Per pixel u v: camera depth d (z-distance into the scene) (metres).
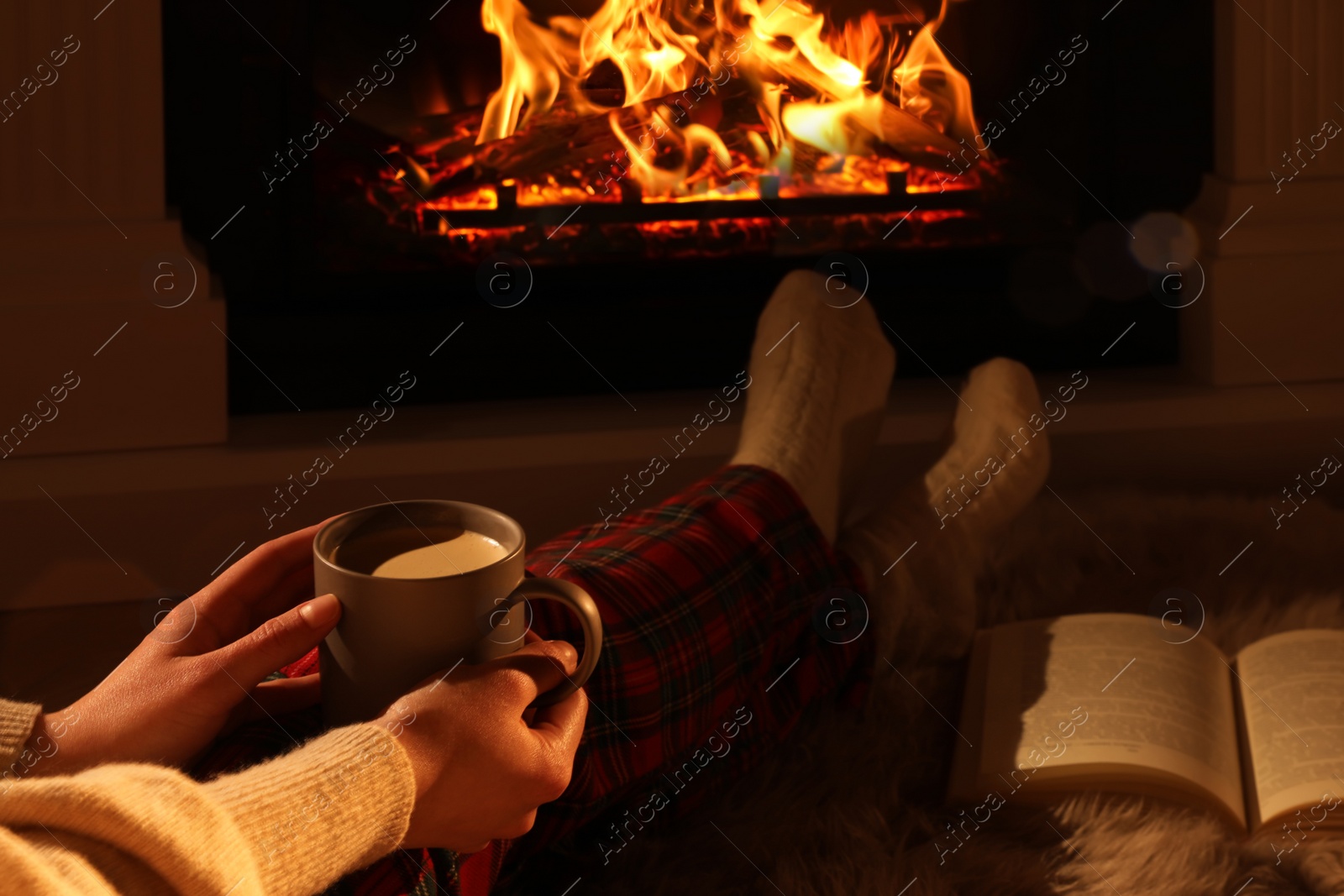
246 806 0.43
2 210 1.27
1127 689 0.91
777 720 0.91
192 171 1.37
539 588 0.55
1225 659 0.98
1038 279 1.56
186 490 1.35
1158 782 0.82
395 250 1.45
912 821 0.86
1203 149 1.55
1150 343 1.59
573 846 0.82
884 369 1.22
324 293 1.45
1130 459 1.54
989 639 1.05
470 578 0.52
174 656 0.56
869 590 1.04
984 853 0.82
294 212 1.41
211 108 1.36
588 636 0.56
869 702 1.00
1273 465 1.55
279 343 1.44
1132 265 1.57
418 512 0.57
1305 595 1.17
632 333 1.52
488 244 1.47
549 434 1.42
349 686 0.54
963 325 1.57
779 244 1.52
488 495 1.43
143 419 1.34
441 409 1.49
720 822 0.86
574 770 0.68
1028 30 1.49
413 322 1.47
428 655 0.53
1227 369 1.53
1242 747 0.88
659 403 1.51
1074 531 1.34
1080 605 1.20
